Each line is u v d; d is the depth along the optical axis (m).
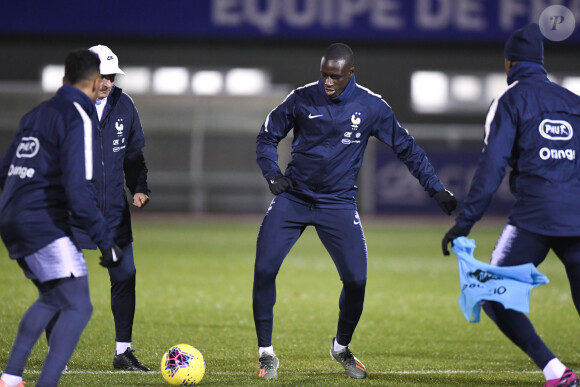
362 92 18.86
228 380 18.44
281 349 23.27
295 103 18.92
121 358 19.52
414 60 87.06
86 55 15.59
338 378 19.00
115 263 15.22
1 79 85.62
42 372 14.81
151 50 86.88
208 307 31.05
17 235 15.01
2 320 26.42
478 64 87.25
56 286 15.23
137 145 20.25
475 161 79.56
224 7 84.81
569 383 15.73
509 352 23.36
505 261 16.47
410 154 19.38
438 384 18.44
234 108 82.94
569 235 16.02
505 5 84.12
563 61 85.75
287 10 84.62
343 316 19.27
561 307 32.69
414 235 64.38
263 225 19.28
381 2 84.50
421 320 29.23
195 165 82.50
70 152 14.68
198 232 63.72
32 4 83.94
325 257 49.84
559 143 16.17
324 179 18.89
